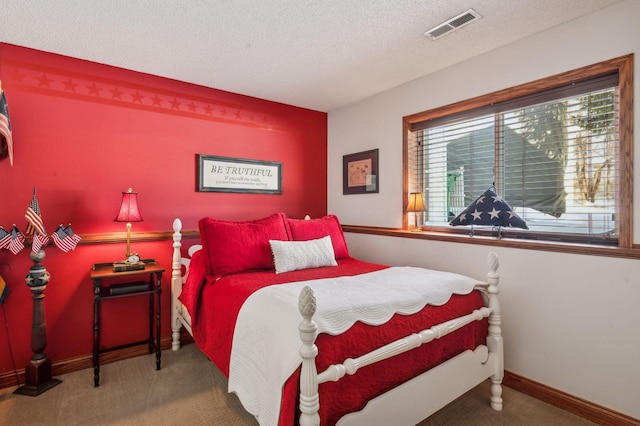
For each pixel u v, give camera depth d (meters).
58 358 2.43
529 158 2.35
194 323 2.26
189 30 2.13
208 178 3.08
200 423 1.84
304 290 1.18
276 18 2.01
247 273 2.39
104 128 2.61
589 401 1.92
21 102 2.31
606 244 2.00
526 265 2.19
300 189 3.73
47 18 1.98
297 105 3.66
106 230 2.61
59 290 2.44
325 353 1.28
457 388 1.75
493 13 1.96
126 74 2.70
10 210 2.28
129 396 2.11
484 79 2.47
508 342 2.29
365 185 3.46
